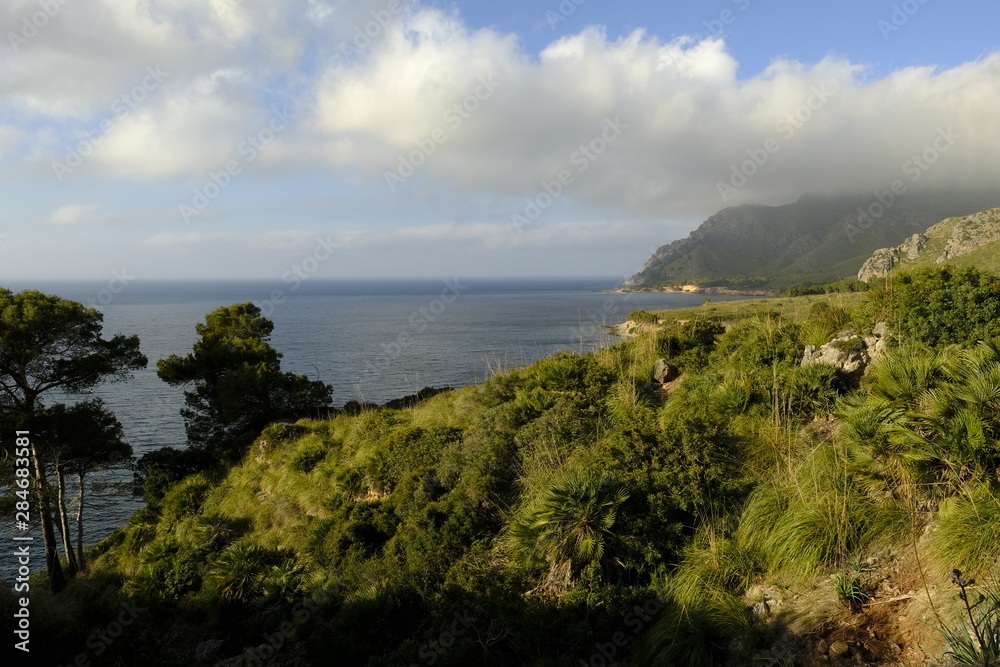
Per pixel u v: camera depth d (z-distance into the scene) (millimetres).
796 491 5160
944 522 4055
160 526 15039
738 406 7594
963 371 5570
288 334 92250
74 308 17797
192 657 7414
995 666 2703
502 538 6602
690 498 5609
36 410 16906
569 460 7324
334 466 12828
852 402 6336
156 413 44312
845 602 3877
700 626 4145
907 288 8508
